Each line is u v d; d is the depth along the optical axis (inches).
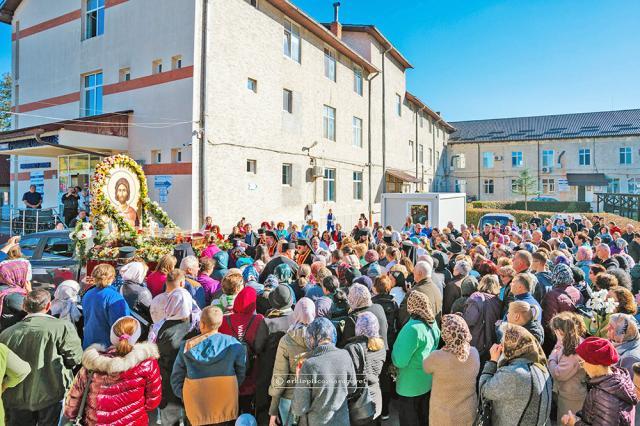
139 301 193.8
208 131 533.6
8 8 726.5
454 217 699.4
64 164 636.1
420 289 195.5
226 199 560.7
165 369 158.2
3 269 189.9
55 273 322.7
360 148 944.3
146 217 378.3
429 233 529.0
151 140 550.6
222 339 144.2
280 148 669.9
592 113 1744.6
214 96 543.8
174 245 339.0
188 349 140.6
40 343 145.6
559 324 146.4
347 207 887.7
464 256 258.5
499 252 301.6
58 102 666.8
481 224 713.0
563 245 350.3
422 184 1371.8
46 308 152.9
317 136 774.5
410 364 155.6
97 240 318.3
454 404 130.9
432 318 160.6
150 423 175.2
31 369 143.8
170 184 532.4
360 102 943.7
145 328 187.3
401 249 322.3
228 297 179.2
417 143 1312.7
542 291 209.6
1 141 555.2
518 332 124.2
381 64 1038.4
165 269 217.8
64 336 150.1
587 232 510.3
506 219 698.8
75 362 151.6
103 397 123.0
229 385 140.0
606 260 277.0
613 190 1571.1
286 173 703.7
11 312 171.2
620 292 169.3
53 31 677.3
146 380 130.6
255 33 615.8
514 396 117.2
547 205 1381.6
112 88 594.6
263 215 629.9
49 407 148.4
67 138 501.0
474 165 1747.0
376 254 273.4
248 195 599.2
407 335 155.7
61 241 339.9
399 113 1164.5
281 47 673.6
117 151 570.6
